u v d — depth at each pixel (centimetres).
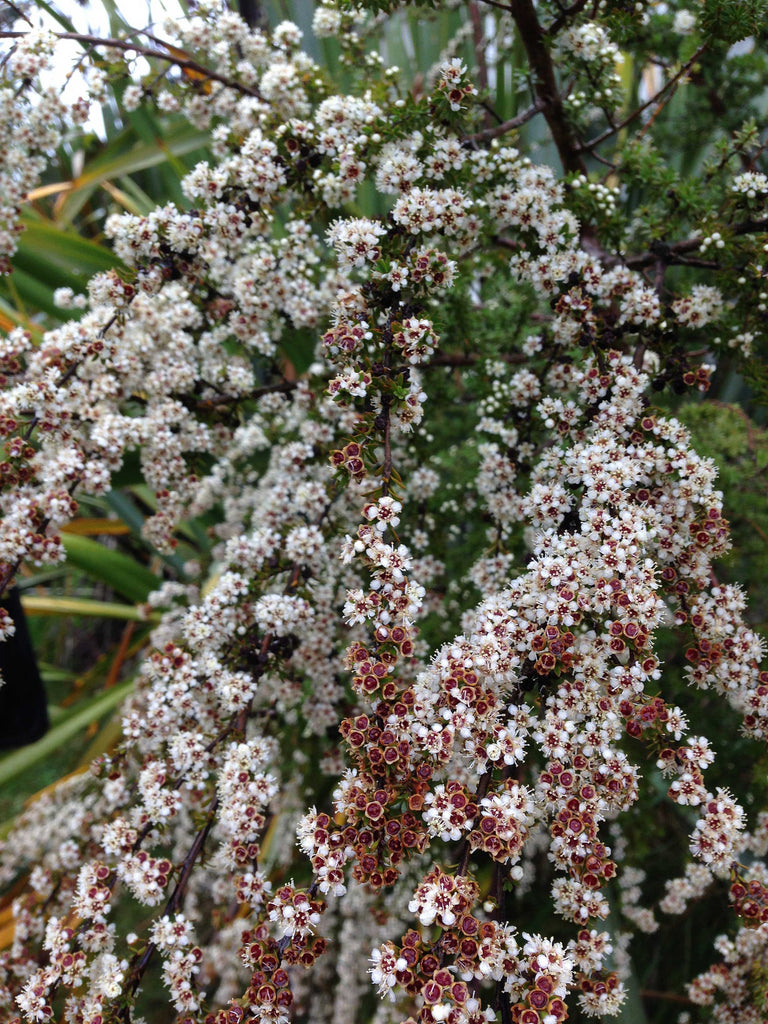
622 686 15
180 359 24
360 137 20
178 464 23
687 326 20
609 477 16
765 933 17
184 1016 17
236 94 25
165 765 19
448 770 16
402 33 46
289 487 23
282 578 23
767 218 20
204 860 18
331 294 24
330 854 14
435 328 17
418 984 13
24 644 24
